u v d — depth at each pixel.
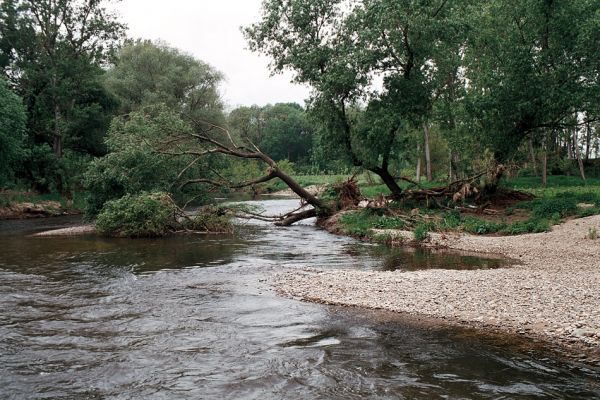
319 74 29.75
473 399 6.68
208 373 7.57
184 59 56.25
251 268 16.55
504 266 16.58
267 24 29.98
